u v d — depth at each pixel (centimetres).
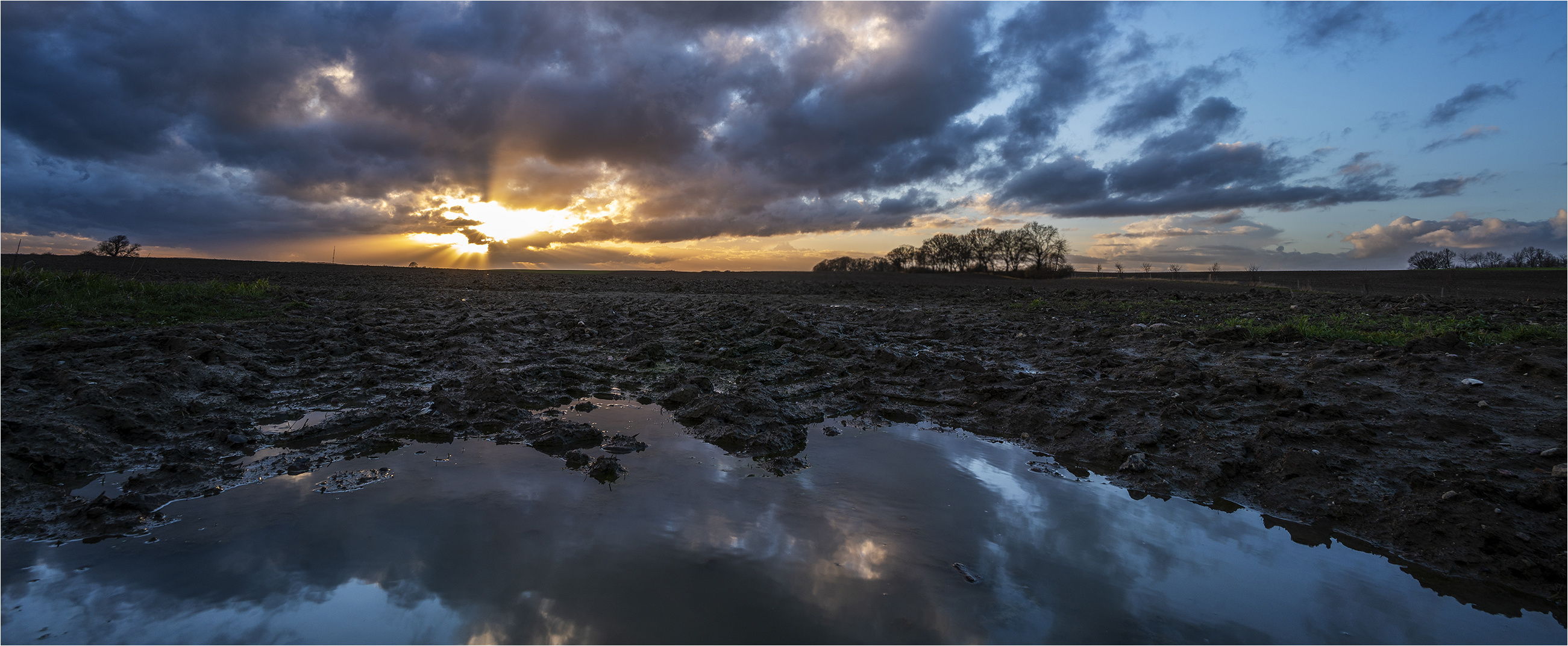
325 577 357
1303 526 467
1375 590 379
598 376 920
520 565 374
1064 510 482
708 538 415
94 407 584
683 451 595
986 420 721
